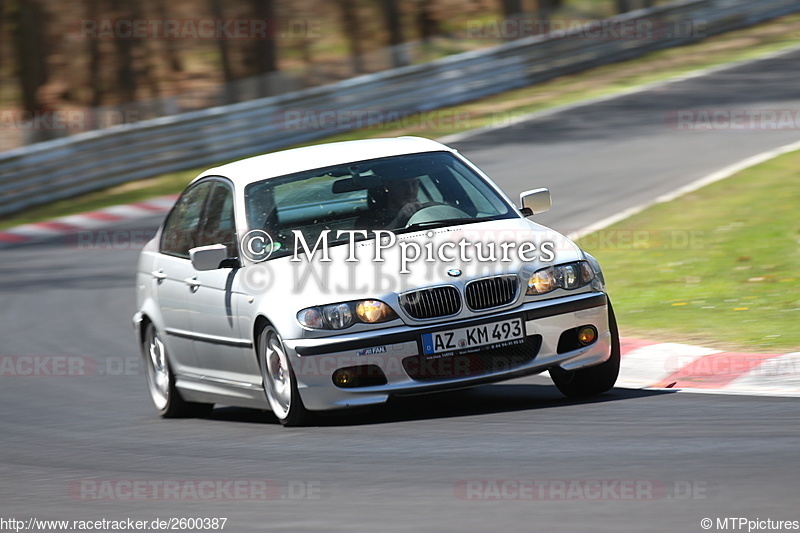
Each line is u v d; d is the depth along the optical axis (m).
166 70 102.25
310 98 62.72
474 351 17.39
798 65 65.56
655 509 11.30
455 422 17.23
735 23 82.12
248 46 91.69
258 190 19.86
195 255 18.83
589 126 55.72
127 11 91.31
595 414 16.92
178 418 21.84
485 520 11.42
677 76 66.81
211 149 60.69
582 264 18.36
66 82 93.44
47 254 44.06
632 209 37.75
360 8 106.50
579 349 18.02
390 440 16.27
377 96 64.62
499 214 19.48
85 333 31.19
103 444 19.28
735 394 17.75
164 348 21.70
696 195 38.31
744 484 12.04
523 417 17.14
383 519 11.83
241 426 19.55
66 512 13.91
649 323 24.47
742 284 26.84
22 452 19.19
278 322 17.64
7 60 101.31
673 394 18.19
